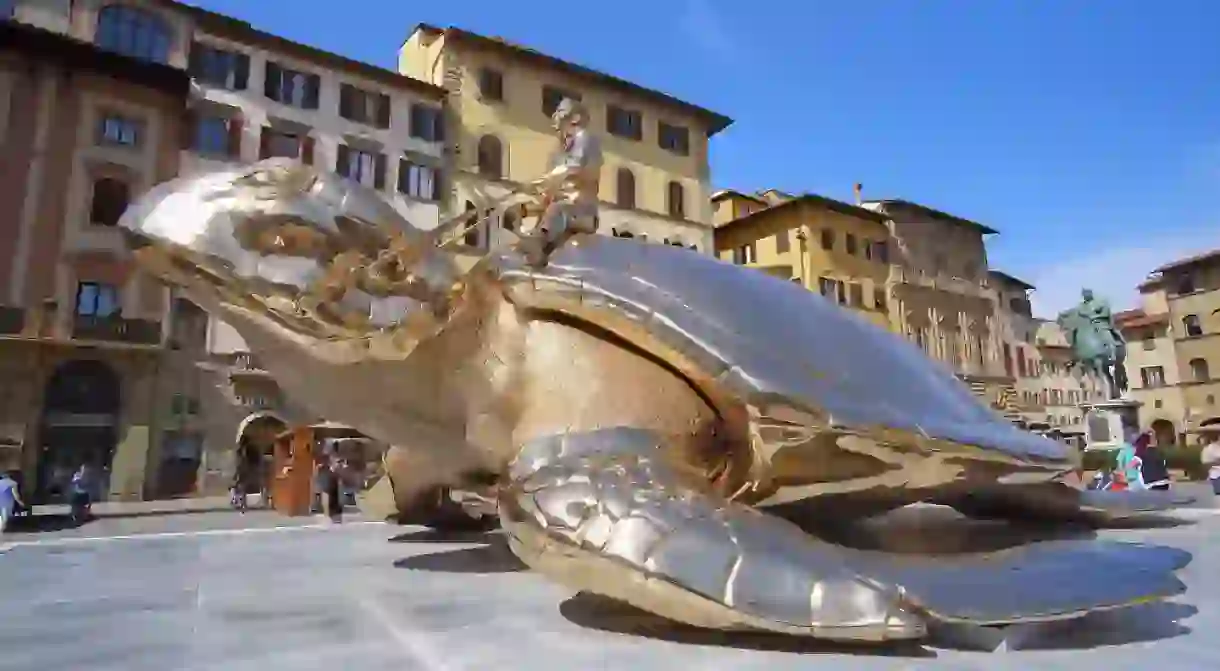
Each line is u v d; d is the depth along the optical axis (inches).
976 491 250.5
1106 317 948.6
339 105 1214.9
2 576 241.3
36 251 983.0
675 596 139.0
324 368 238.7
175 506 904.9
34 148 999.0
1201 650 141.9
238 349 1090.1
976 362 1803.6
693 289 200.5
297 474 717.9
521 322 222.5
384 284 232.2
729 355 178.9
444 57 1312.7
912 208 1763.0
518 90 1365.7
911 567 148.2
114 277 1024.2
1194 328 1766.7
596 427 206.2
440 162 1272.1
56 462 964.0
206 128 1114.7
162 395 1031.6
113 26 1065.5
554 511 155.8
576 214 235.9
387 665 136.2
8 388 940.6
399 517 356.8
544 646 147.4
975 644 145.4
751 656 138.9
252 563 268.2
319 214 230.5
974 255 1871.3
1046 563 161.0
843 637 130.4
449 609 182.7
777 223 1672.0
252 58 1158.3
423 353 233.1
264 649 147.3
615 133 1461.6
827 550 147.8
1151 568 163.0
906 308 1707.7
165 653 144.9
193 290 236.4
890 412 181.3
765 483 195.8
